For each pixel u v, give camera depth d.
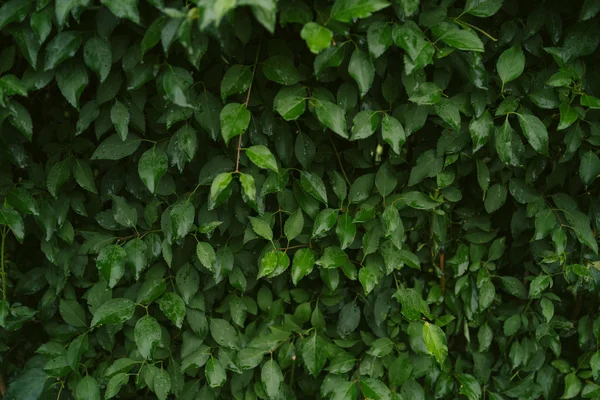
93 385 1.35
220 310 1.39
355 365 1.42
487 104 1.29
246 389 1.41
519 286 1.40
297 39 1.27
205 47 1.17
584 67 1.29
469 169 1.34
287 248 1.33
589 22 1.26
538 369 1.44
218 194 1.24
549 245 1.38
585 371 1.43
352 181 1.38
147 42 1.15
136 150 1.33
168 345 1.39
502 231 1.43
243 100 1.28
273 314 1.39
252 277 1.39
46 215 1.33
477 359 1.44
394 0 1.20
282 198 1.33
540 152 1.26
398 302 1.39
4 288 1.35
